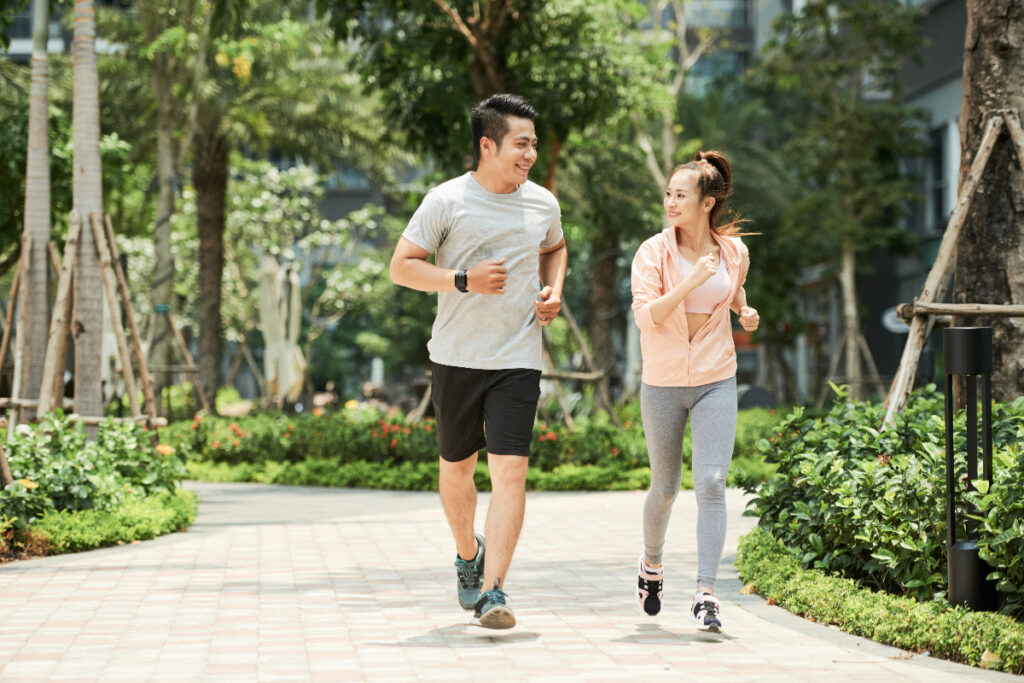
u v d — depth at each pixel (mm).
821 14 23859
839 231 23984
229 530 9234
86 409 9859
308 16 20844
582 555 7703
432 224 4605
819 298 34438
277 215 31406
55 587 6133
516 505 4609
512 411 4609
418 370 39250
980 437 5637
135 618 5188
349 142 22453
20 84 16500
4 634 4805
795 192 26797
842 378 29094
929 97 27391
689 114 27094
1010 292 6684
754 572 6039
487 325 4598
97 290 9930
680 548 8141
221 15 15547
